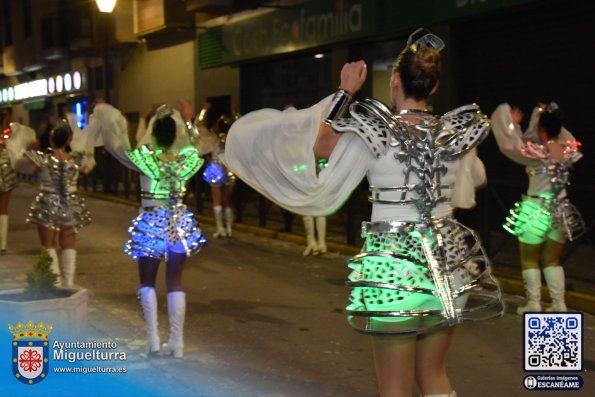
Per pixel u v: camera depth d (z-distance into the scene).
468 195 3.71
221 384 5.61
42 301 5.73
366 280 3.29
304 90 18.11
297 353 6.44
